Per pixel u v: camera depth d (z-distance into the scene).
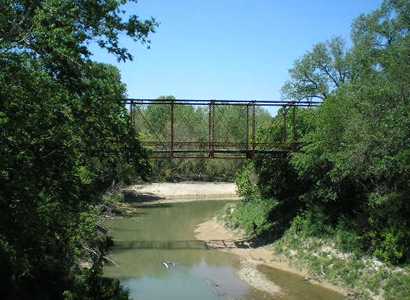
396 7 30.77
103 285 19.83
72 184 12.97
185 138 67.62
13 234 11.98
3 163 10.20
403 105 22.56
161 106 73.56
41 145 11.67
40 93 10.70
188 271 29.36
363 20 35.78
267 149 37.72
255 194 43.97
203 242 37.88
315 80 44.28
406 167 22.42
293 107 36.53
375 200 25.09
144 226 45.88
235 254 33.69
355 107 25.89
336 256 27.42
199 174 89.69
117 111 14.12
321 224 30.67
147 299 23.83
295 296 24.03
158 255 33.47
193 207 61.91
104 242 29.05
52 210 13.04
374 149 23.66
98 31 12.07
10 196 11.16
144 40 12.48
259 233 37.31
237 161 87.88
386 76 24.80
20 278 17.39
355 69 37.00
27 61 10.73
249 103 35.66
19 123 10.38
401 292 21.61
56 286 18.88
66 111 11.45
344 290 24.48
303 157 30.50
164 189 78.94
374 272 24.08
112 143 14.38
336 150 27.92
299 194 38.41
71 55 11.10
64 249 20.55
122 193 65.50
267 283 26.47
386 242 24.03
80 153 13.56
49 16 10.78
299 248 30.98
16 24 10.64
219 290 25.39
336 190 29.81
